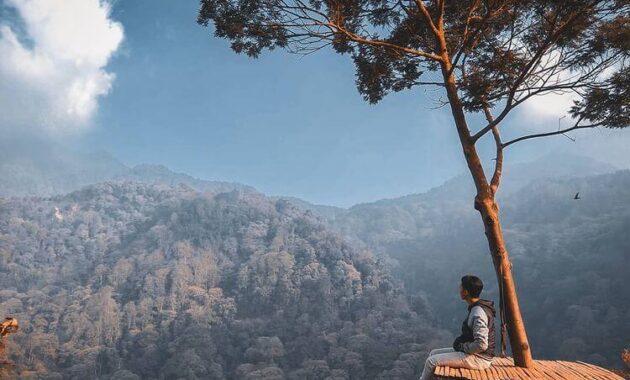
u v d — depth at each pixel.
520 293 157.12
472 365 5.19
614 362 102.06
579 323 120.81
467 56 8.47
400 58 8.52
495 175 6.96
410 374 103.94
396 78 8.78
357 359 115.31
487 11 7.14
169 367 123.56
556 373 5.33
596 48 7.17
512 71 7.66
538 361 6.13
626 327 113.69
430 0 8.18
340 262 175.25
